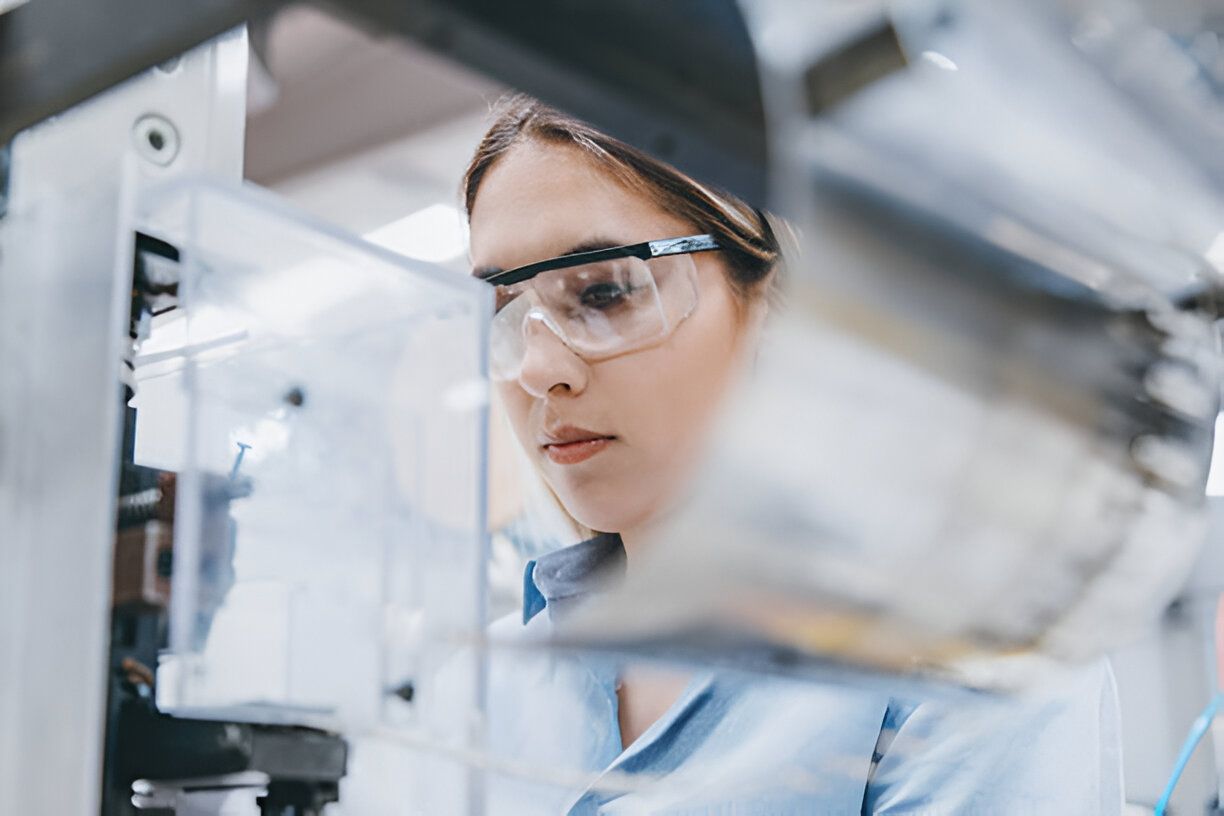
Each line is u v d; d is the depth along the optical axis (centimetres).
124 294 66
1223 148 56
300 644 73
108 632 69
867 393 47
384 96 335
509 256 130
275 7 49
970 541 50
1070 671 59
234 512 73
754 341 121
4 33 59
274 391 76
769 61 47
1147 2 52
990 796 117
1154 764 197
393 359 81
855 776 127
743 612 45
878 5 47
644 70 47
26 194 74
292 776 74
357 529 77
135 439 73
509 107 131
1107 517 54
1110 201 53
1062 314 52
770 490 45
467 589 79
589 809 129
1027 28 51
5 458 66
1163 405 55
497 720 132
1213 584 63
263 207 76
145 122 82
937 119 48
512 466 143
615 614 44
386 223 352
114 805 69
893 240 48
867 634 49
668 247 123
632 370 125
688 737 133
